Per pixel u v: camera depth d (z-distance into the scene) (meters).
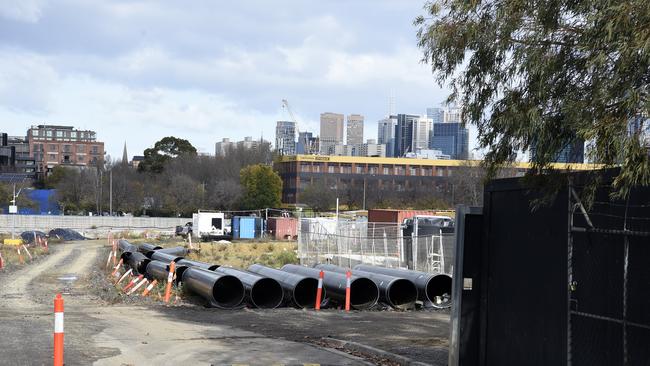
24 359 10.56
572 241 7.79
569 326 7.73
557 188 7.65
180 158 123.69
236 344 12.84
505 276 8.99
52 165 195.62
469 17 8.17
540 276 8.32
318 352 12.10
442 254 28.00
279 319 17.08
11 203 105.06
